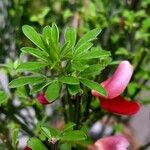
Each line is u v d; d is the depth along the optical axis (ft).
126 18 0.51
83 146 0.32
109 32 0.49
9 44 0.46
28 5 0.52
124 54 0.48
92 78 0.37
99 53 0.27
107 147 0.32
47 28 0.27
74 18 0.50
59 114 0.51
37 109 0.41
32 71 0.28
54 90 0.26
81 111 0.34
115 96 0.30
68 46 0.27
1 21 0.49
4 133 0.33
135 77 0.50
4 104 0.38
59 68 0.27
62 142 0.27
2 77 0.45
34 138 0.28
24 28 0.27
